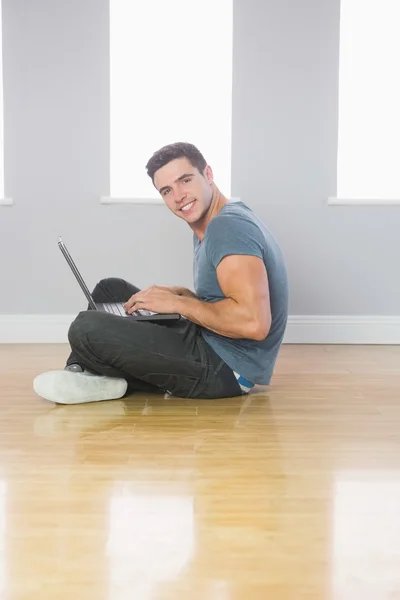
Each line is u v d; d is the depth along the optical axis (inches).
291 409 99.1
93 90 161.0
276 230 163.5
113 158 170.4
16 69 160.4
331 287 164.6
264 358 103.1
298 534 57.5
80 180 162.2
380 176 172.9
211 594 47.9
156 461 76.0
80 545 55.2
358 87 171.2
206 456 77.8
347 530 58.4
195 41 169.6
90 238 163.0
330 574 50.8
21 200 162.4
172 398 105.2
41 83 160.9
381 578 50.2
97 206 162.7
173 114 170.7
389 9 169.3
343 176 172.9
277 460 76.5
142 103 170.2
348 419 94.0
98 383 102.6
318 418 94.3
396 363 137.9
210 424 91.0
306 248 163.8
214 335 102.0
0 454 78.5
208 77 170.2
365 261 164.2
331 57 161.0
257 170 162.6
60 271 163.2
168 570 51.3
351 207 163.2
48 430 88.0
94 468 73.7
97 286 122.1
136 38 169.3
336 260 164.1
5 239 162.7
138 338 99.2
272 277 100.3
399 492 67.2
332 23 160.6
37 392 101.1
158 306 98.9
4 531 57.8
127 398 105.3
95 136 161.6
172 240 163.2
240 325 95.8
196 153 101.7
